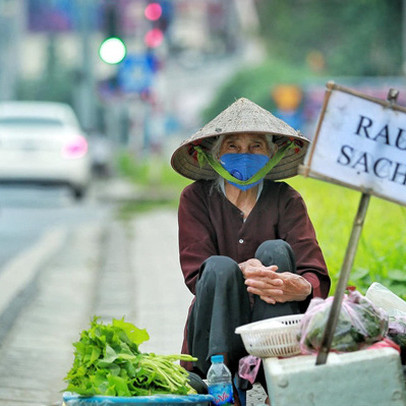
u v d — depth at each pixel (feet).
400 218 51.83
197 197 23.85
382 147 18.43
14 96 248.73
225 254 23.40
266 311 21.43
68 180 97.76
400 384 18.28
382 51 261.03
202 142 23.95
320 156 18.49
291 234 23.29
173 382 21.15
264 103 261.65
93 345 21.30
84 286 47.57
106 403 19.84
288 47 288.92
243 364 21.67
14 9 243.81
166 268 52.65
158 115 126.21
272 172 24.58
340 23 274.36
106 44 80.28
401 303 23.07
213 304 21.34
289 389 18.13
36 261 55.83
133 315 40.22
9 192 109.09
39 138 97.91
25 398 28.84
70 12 349.82
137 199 100.32
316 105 250.57
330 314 18.43
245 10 343.05
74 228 73.05
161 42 116.26
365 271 34.22
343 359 18.39
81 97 157.07
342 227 46.62
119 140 214.07
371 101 18.44
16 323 39.52
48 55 375.25
